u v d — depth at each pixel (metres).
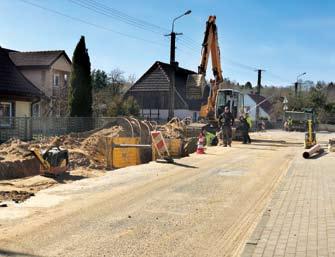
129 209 9.90
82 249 7.19
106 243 7.52
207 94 34.19
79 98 32.16
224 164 17.56
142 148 21.20
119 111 43.25
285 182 13.11
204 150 22.75
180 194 11.59
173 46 35.16
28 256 6.81
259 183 13.42
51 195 11.25
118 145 20.11
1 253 6.92
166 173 14.98
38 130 26.45
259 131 58.75
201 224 8.82
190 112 57.91
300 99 85.00
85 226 8.49
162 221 8.98
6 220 8.83
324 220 8.62
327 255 6.53
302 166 16.75
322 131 72.44
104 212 9.58
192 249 7.32
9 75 31.62
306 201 10.43
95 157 20.45
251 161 18.72
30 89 32.44
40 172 15.49
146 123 26.98
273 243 7.18
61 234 7.96
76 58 32.22
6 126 25.45
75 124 27.67
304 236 7.54
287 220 8.66
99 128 25.91
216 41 30.91
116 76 67.38
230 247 7.46
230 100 31.95
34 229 8.23
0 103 29.78
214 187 12.64
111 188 12.23
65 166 15.40
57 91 45.12
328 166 16.77
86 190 11.92
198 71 29.69
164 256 6.95
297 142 32.25
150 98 60.09
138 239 7.78
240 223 8.95
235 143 30.08
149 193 11.63
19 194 11.59
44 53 46.28
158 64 60.78
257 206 10.42
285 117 64.50
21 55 46.56
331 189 11.97
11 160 16.67
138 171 15.38
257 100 89.19
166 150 17.94
